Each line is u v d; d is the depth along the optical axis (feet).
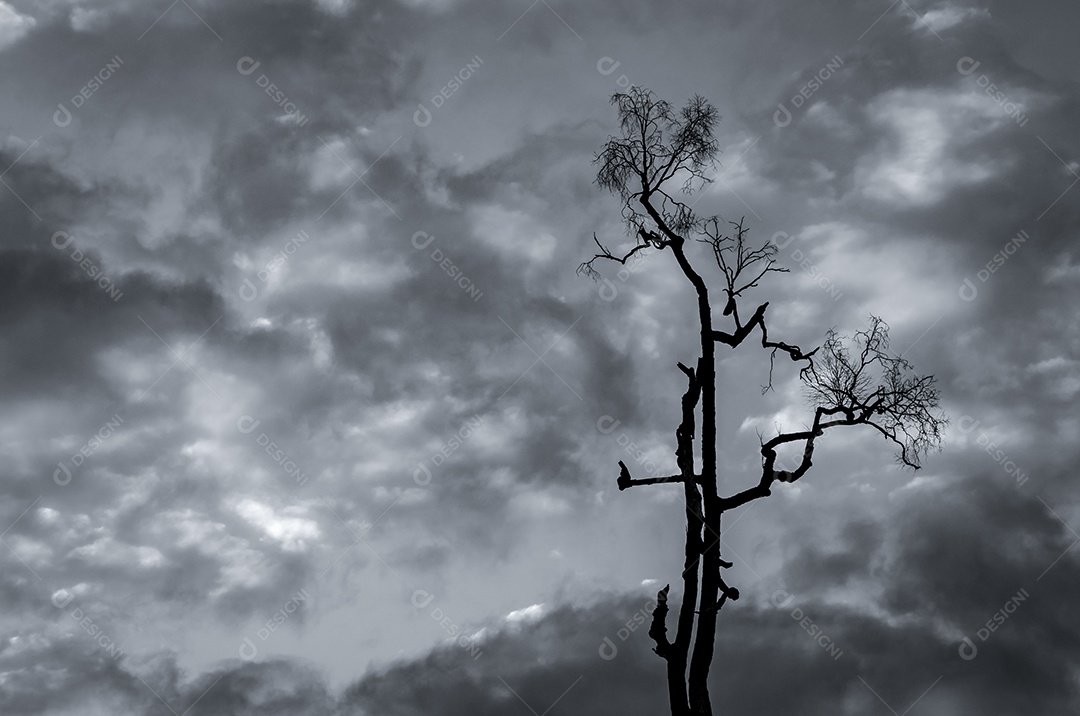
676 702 65.26
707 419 71.05
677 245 74.54
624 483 70.64
